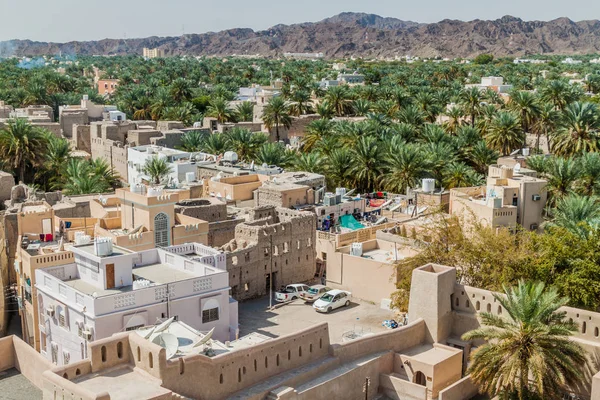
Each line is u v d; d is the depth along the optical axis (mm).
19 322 54031
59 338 40312
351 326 49281
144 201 55344
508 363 34281
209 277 41719
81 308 38125
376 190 89062
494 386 35781
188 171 87688
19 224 57062
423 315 41562
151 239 54875
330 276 57625
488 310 40625
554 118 111812
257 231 55281
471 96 126188
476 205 62688
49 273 42906
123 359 31875
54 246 52656
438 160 87812
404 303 46219
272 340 35375
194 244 50969
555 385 34250
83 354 37969
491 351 35094
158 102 155125
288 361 36125
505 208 61438
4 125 110000
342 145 103062
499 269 44594
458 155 100375
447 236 48156
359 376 37875
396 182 85562
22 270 49000
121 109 157625
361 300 55344
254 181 79625
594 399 32281
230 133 110875
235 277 53719
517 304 35156
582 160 73438
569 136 92250
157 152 94625
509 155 99625
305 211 63156
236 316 44719
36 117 127312
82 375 30812
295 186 72062
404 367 39531
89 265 42531
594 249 44094
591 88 194000
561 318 36281
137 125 119500
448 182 85562
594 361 36062
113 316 37531
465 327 41344
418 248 55812
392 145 90938
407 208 75438
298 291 55438
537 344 34625
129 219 57750
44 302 41531
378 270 54250
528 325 34688
